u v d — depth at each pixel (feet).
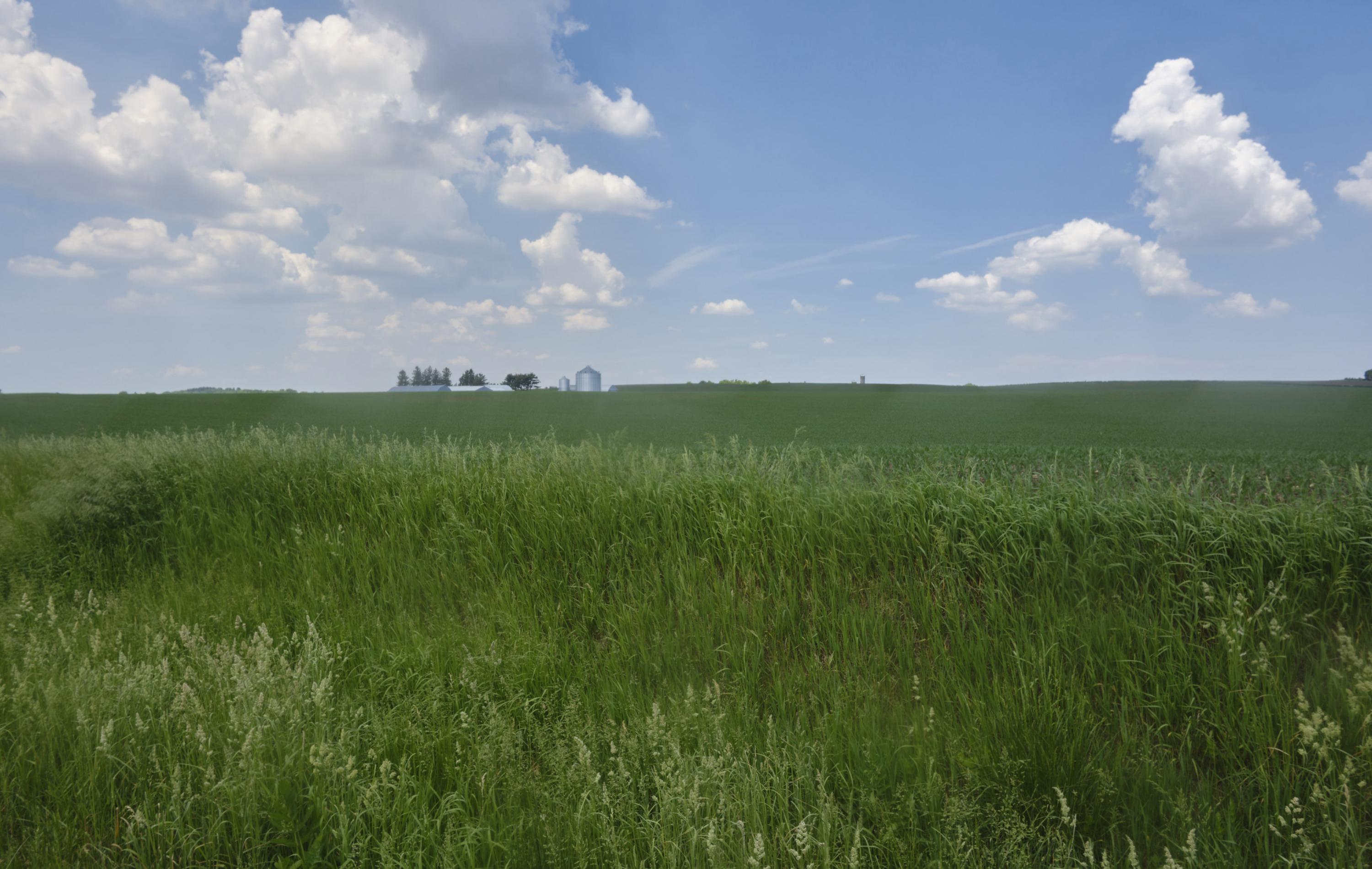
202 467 30.09
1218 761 12.13
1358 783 10.16
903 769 11.17
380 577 21.94
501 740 11.57
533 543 22.63
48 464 33.65
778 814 10.02
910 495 20.25
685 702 12.76
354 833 9.50
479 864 9.27
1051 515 18.43
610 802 10.07
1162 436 80.18
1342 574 15.21
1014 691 13.17
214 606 19.03
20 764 10.93
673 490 23.40
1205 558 16.65
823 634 16.72
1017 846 9.46
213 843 9.46
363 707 13.05
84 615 18.34
